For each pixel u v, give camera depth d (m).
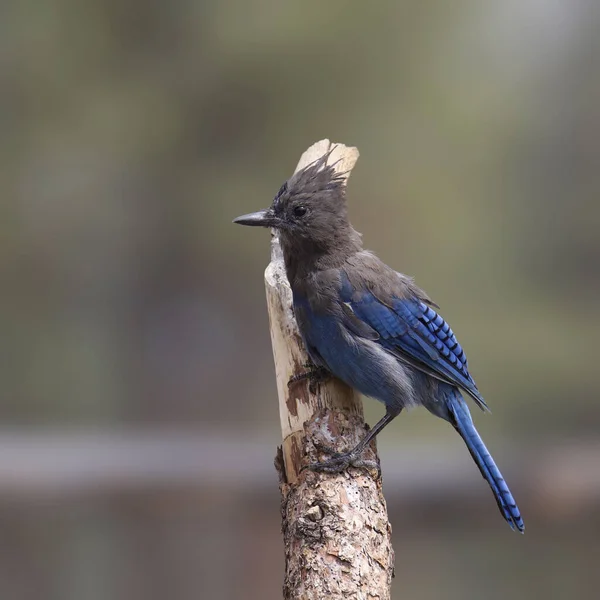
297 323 5.91
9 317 16.80
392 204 16.81
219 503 9.38
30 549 9.34
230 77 17.16
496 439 13.10
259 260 16.83
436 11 17.30
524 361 15.88
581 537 9.26
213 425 16.16
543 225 16.98
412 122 17.12
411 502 8.97
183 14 17.20
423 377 6.23
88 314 16.97
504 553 8.92
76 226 17.03
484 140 17.27
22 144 17.03
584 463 10.07
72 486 9.48
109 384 16.69
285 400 5.48
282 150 17.12
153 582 9.27
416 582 8.80
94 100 17.17
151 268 16.98
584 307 16.44
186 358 16.72
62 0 17.20
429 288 16.59
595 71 17.53
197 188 17.03
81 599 9.23
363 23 17.11
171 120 17.12
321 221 6.13
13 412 16.45
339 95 17.08
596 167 17.28
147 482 9.48
